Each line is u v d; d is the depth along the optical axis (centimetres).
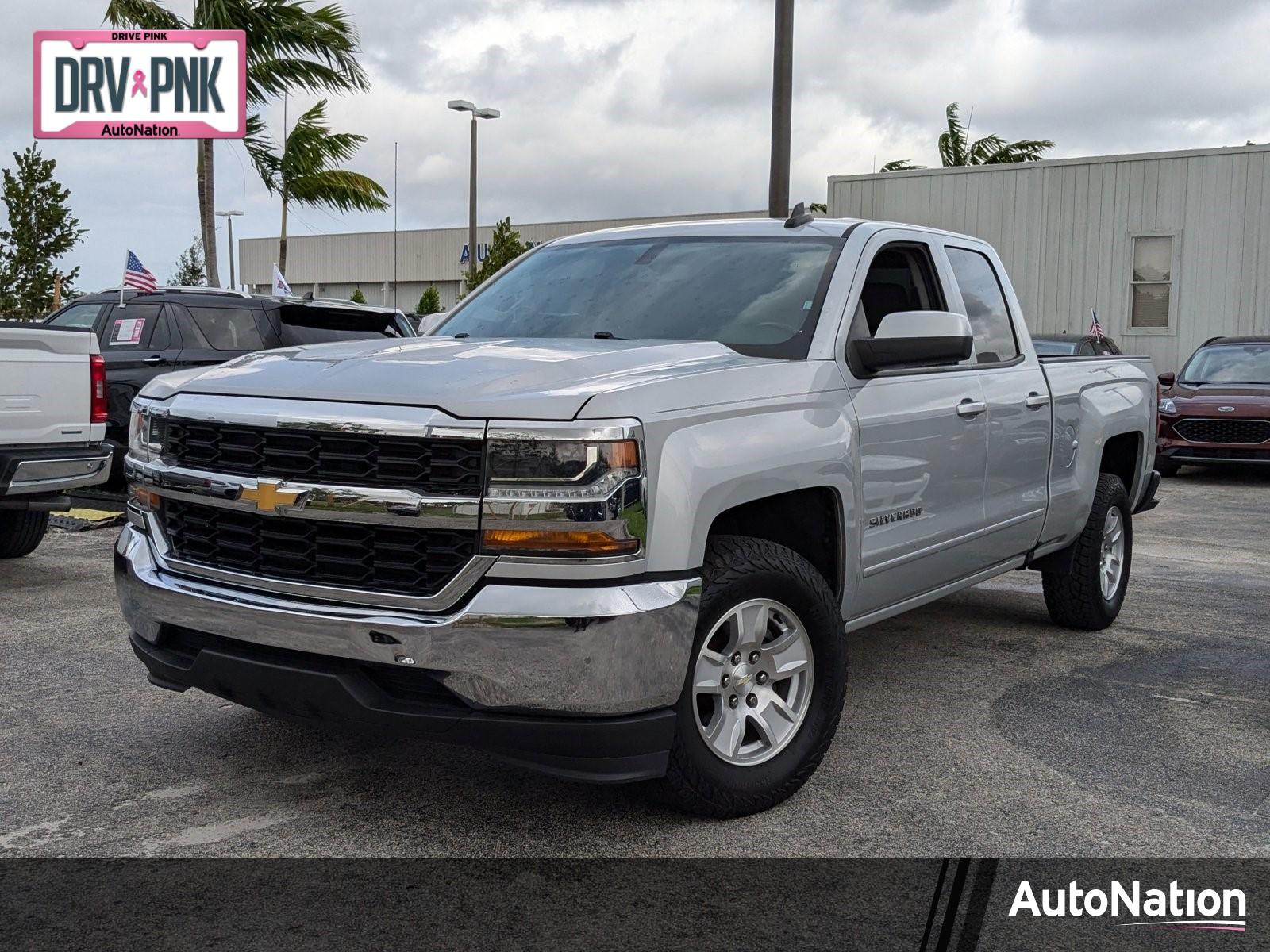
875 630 611
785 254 439
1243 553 886
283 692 328
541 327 440
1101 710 472
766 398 362
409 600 311
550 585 304
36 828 342
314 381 337
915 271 473
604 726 309
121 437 983
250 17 1595
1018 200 1962
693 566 324
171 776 384
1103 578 605
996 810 366
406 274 6888
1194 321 1855
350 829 344
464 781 382
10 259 1934
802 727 369
